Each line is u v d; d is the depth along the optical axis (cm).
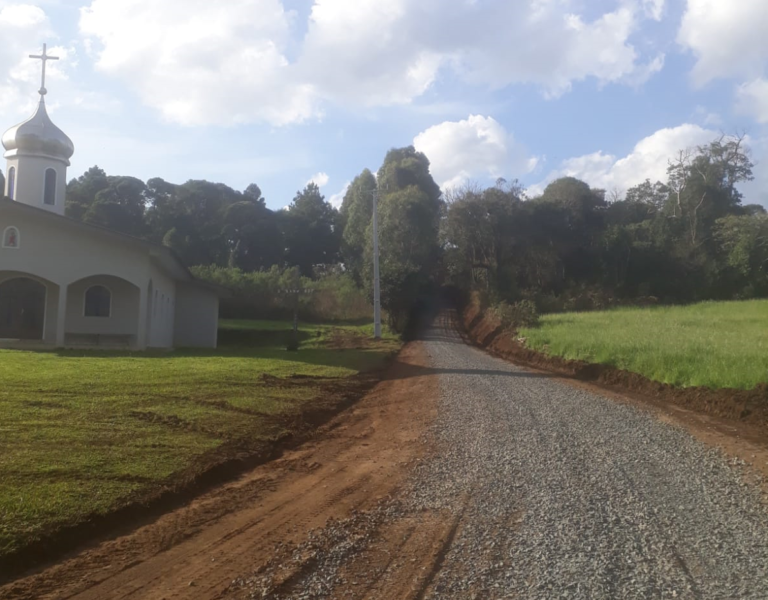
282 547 590
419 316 4822
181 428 1038
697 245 5872
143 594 491
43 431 943
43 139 2773
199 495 768
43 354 2069
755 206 6869
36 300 2586
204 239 7069
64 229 2412
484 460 911
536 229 5275
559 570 528
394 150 7200
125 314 2667
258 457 950
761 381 1362
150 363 1828
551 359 2328
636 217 6919
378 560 556
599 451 962
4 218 2348
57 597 485
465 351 2916
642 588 495
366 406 1445
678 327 2748
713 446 1015
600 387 1750
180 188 7331
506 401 1434
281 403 1330
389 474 862
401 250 5119
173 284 3366
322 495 772
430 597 481
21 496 658
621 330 2619
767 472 858
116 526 643
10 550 539
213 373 1638
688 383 1541
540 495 741
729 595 485
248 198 8025
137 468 799
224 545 599
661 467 873
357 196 6669
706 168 6500
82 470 770
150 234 7050
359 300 5169
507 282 5116
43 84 2850
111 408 1141
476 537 609
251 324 4641
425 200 5394
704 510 692
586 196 5888
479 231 5188
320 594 487
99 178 7156
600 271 5562
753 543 596
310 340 3597
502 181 5359
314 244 7781
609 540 598
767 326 2811
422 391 1622
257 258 7456
